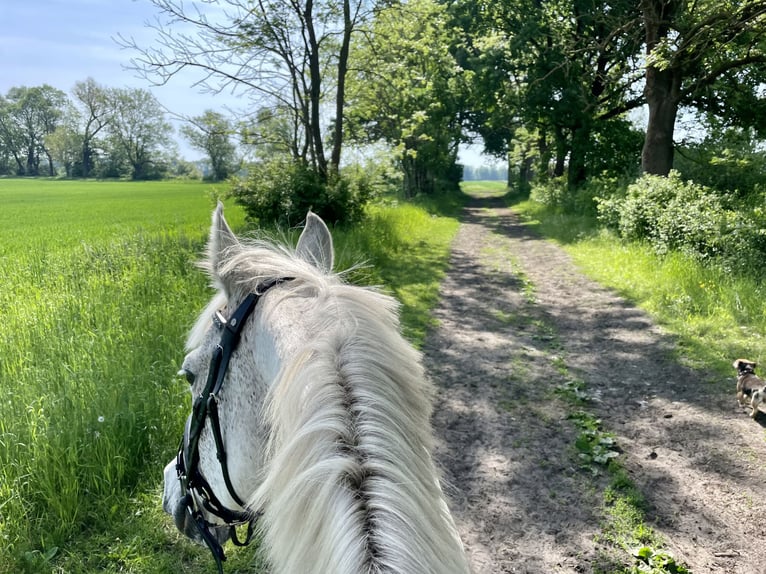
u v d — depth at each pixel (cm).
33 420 395
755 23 1360
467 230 2089
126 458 392
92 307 677
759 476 419
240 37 1327
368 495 94
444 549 97
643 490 405
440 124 3203
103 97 10288
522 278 1165
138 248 1059
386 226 1612
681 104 1977
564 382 613
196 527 186
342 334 121
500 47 2466
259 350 139
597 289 1033
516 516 379
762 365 621
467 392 587
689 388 584
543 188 2942
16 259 1145
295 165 1477
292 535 98
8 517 333
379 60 1605
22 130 11344
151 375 486
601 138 2453
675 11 1523
